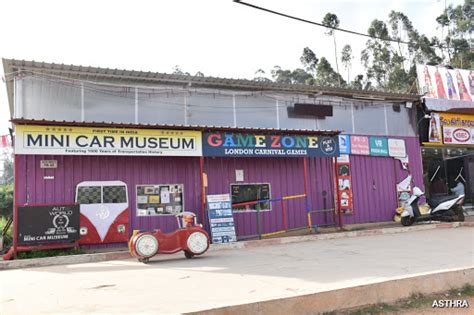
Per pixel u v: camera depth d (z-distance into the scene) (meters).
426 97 17.84
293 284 5.92
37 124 10.12
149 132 11.26
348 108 16.52
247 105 14.62
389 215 16.42
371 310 5.21
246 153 12.40
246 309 4.64
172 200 12.51
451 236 11.86
